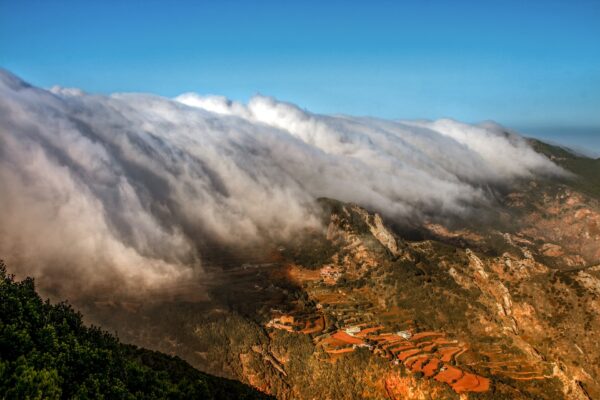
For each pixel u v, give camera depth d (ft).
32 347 213.05
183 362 337.52
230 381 340.80
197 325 455.63
